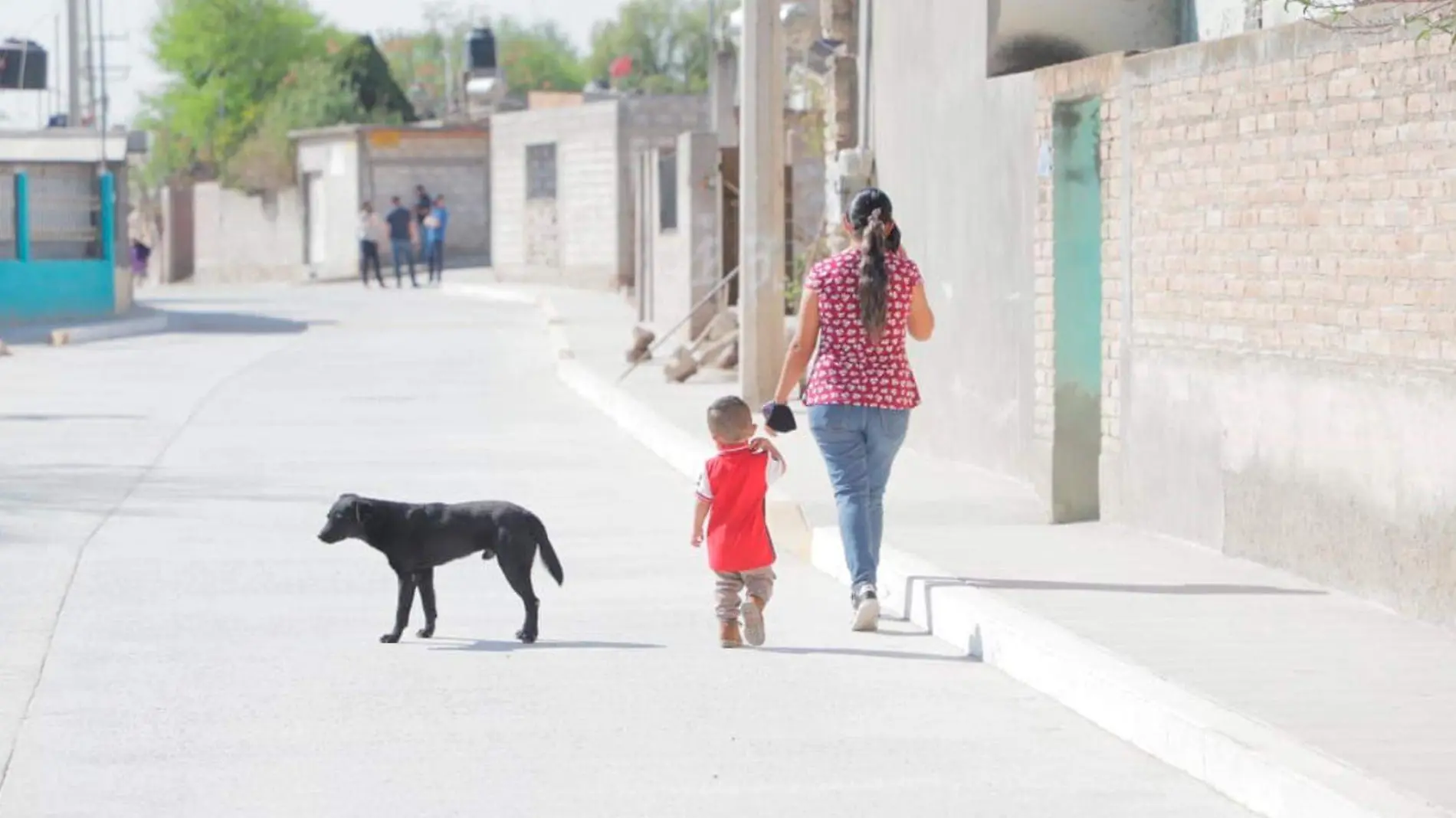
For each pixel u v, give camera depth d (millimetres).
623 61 153625
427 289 112812
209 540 26312
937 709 17078
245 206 134250
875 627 20531
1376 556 19531
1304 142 20562
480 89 131500
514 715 16922
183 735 16250
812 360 23250
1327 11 22719
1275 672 16719
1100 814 14031
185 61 144750
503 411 44469
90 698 17562
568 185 108125
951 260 32125
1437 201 18344
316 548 25734
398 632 19875
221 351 64375
